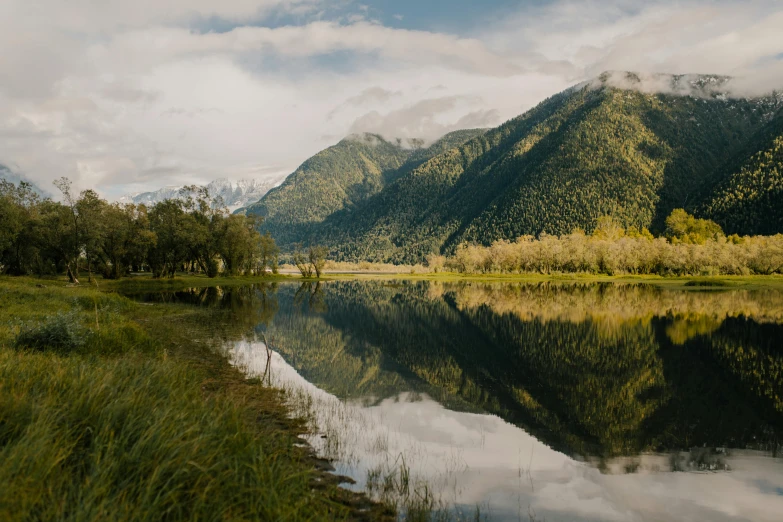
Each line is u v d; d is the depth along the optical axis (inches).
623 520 323.3
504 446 467.8
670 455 462.3
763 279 3909.9
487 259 5979.3
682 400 669.9
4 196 2146.9
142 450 247.0
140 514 201.5
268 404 528.7
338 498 314.2
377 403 610.2
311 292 3011.8
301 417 494.3
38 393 293.1
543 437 504.4
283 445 386.3
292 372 746.8
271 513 237.9
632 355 1000.9
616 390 722.8
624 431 533.3
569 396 685.9
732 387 745.0
